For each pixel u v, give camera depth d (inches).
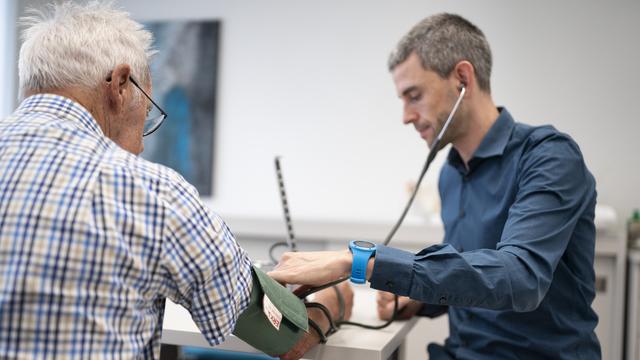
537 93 106.8
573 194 42.1
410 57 49.1
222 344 37.7
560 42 105.7
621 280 83.7
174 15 123.1
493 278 36.0
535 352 45.1
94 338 24.6
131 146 33.3
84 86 29.7
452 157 53.6
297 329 35.2
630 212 102.9
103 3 33.9
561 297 45.0
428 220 94.4
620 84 103.1
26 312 23.9
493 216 48.3
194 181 122.3
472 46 48.8
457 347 50.4
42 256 24.2
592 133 104.5
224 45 121.3
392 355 46.6
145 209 26.2
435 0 111.3
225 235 29.3
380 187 114.6
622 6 102.7
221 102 121.6
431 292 35.8
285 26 118.4
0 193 25.2
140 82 32.8
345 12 115.5
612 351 84.2
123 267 25.3
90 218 24.9
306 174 118.2
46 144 26.3
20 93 30.8
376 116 114.5
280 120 119.2
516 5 107.4
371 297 56.9
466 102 48.8
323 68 116.9
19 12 115.2
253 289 32.6
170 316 41.8
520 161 46.8
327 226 96.2
